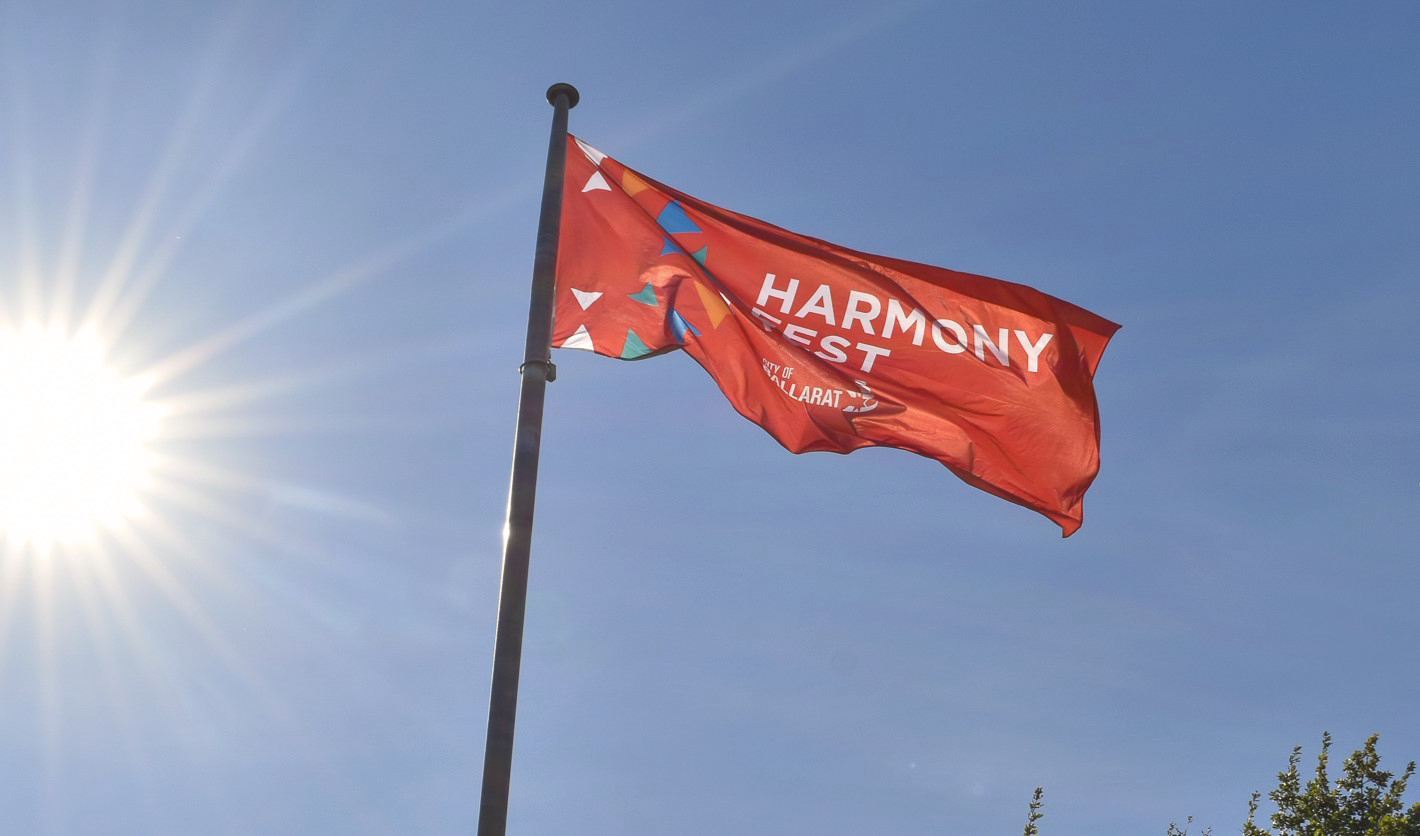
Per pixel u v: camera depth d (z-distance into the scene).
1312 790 26.27
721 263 15.99
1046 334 16.27
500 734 10.43
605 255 15.54
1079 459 16.08
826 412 15.60
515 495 11.84
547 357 12.95
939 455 15.87
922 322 16.12
